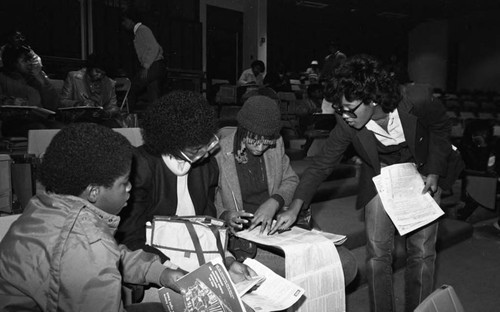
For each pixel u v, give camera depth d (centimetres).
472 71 2072
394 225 222
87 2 971
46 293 117
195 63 1223
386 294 220
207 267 143
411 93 202
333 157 219
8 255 119
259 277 159
